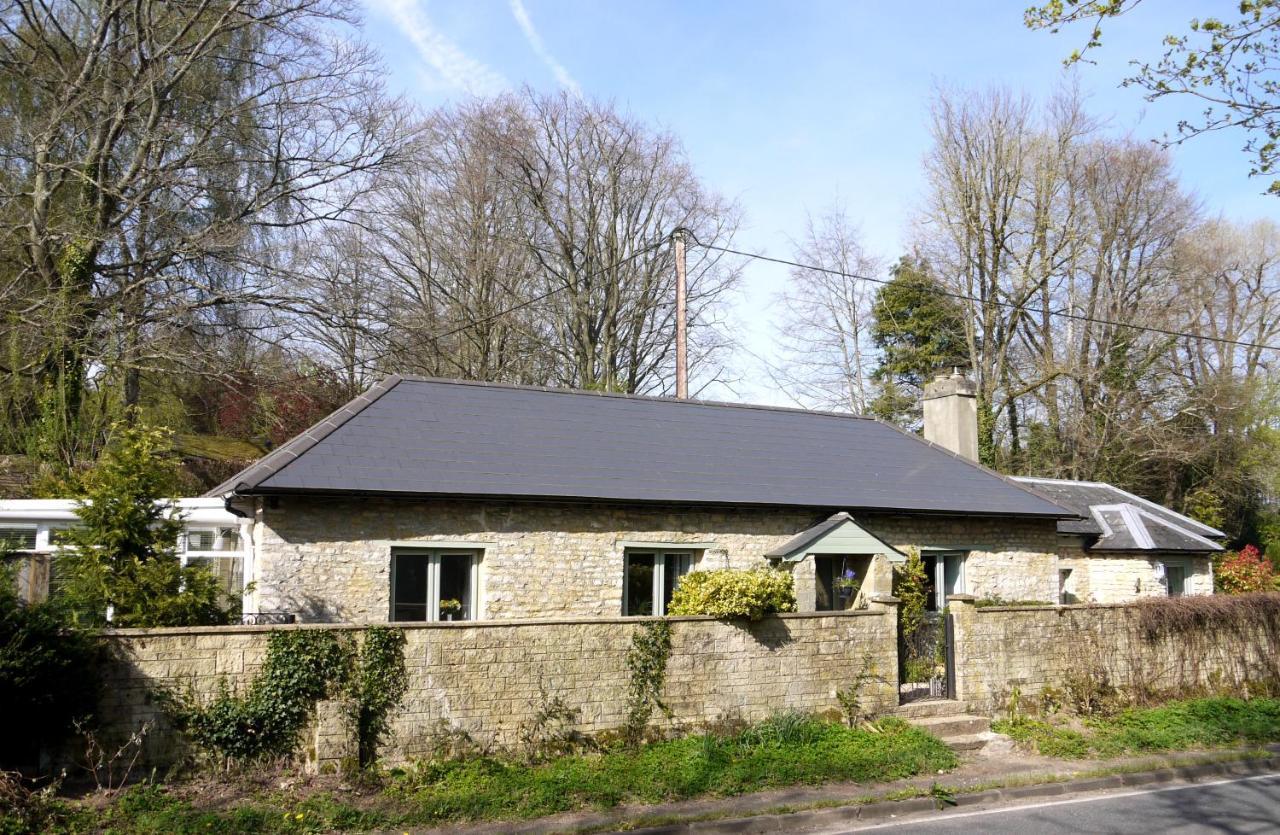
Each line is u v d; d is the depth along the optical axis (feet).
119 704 32.81
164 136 77.92
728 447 62.85
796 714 42.19
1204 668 56.75
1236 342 111.34
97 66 79.56
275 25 82.74
